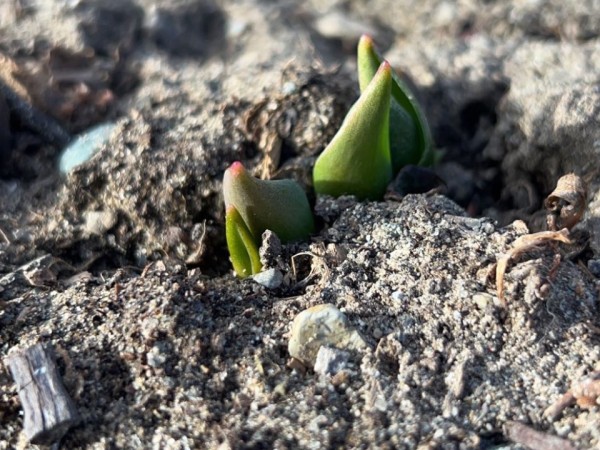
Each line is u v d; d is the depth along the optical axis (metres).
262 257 0.26
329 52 0.39
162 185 0.28
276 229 0.26
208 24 0.40
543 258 0.25
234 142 0.29
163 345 0.24
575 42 0.37
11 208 0.30
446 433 0.22
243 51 0.39
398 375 0.23
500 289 0.24
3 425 0.23
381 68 0.25
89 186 0.29
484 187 0.32
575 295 0.25
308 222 0.27
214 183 0.28
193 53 0.39
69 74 0.34
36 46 0.35
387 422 0.22
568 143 0.29
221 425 0.22
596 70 0.33
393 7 0.41
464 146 0.33
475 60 0.35
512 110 0.32
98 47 0.36
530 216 0.29
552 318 0.24
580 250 0.26
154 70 0.35
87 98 0.33
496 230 0.26
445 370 0.23
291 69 0.31
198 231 0.28
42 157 0.31
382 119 0.26
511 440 0.22
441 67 0.35
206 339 0.24
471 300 0.24
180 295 0.25
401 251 0.26
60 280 0.27
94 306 0.25
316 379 0.23
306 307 0.25
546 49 0.35
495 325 0.24
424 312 0.24
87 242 0.28
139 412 0.23
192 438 0.22
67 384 0.23
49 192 0.30
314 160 0.29
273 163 0.29
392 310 0.24
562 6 0.38
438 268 0.25
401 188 0.28
